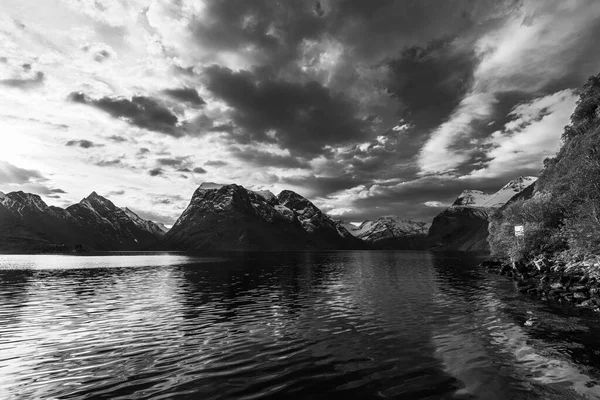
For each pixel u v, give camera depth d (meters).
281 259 162.88
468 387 12.74
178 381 13.97
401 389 12.71
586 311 26.31
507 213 67.75
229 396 12.40
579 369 14.34
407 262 122.69
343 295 39.59
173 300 36.94
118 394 12.79
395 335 20.72
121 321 26.25
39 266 112.12
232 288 47.78
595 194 44.66
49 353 18.20
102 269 94.81
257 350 18.16
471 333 20.64
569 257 46.91
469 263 105.69
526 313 25.91
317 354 17.25
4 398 12.63
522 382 13.09
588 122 77.38
